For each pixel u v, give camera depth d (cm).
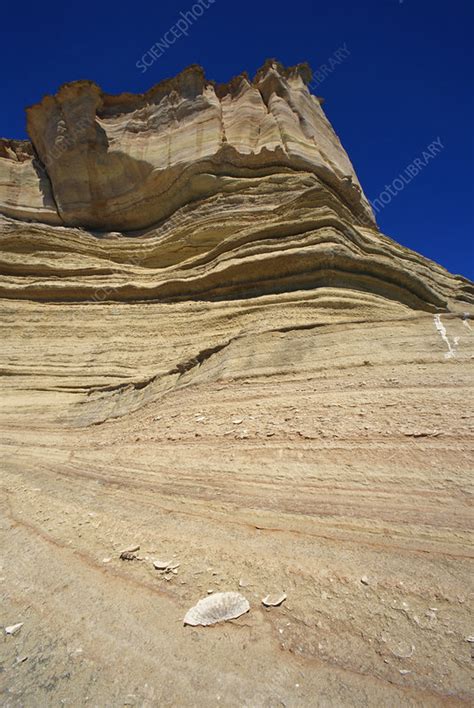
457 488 383
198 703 205
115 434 844
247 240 1692
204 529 395
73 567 355
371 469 445
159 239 2284
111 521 445
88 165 2705
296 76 3250
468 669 209
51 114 2839
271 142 2430
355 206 2620
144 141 2686
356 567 305
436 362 686
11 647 259
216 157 2339
